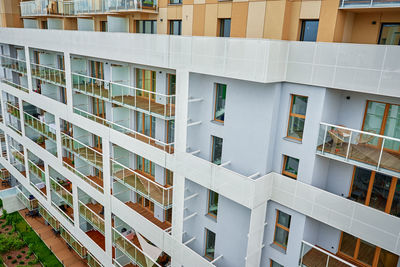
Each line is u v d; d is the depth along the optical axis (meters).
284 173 11.20
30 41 19.95
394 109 9.25
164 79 13.84
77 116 17.55
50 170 21.94
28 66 20.97
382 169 8.80
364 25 10.03
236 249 12.30
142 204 17.50
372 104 9.65
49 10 21.23
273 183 11.09
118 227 17.31
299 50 9.56
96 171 20.28
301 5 10.45
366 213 9.14
